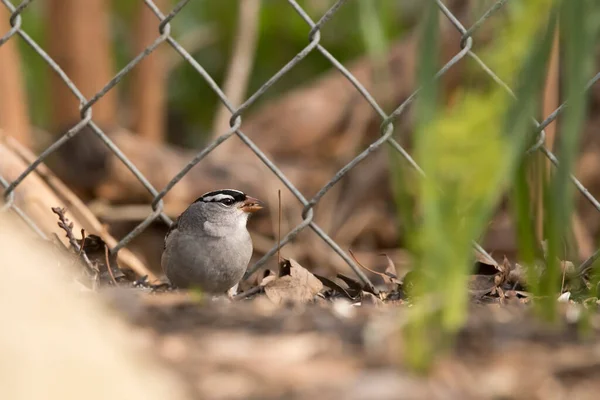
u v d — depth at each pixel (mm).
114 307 5016
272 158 16047
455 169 3672
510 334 4574
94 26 15242
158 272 13312
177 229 8320
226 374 3971
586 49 3723
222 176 14062
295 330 4613
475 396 3807
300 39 19156
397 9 17797
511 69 3770
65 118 15430
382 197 15594
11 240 4207
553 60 7785
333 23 18953
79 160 13086
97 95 7730
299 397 3758
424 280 4070
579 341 4477
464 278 4262
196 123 20297
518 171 4492
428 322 4160
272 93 19484
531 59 3721
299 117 16234
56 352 3672
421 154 3672
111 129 13500
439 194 3730
